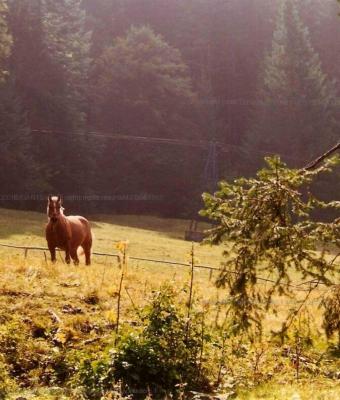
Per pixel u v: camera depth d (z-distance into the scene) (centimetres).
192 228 6288
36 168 6328
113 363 912
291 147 7350
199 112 8400
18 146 6234
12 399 828
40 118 6988
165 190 7744
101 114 8031
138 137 7794
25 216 5316
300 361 992
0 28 6044
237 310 724
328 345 750
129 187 7619
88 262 2164
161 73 8331
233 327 732
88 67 8394
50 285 1292
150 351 928
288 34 7650
